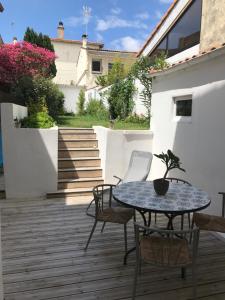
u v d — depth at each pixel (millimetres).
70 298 2664
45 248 3553
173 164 3301
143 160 5059
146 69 8547
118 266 3195
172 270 3131
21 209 4902
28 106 7641
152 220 4555
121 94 10203
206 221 3309
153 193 3389
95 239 3828
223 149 4086
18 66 9250
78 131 7086
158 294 2742
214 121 4289
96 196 3398
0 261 2246
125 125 8289
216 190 4258
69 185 5906
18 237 3840
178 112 5633
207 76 4449
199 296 2725
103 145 6324
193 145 4887
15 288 2775
